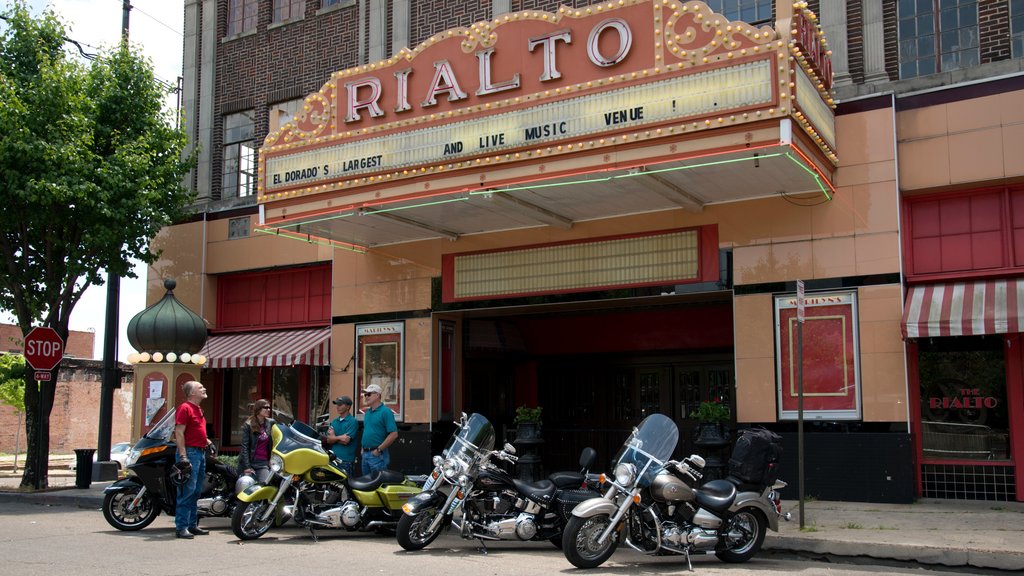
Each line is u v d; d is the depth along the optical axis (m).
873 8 13.75
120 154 17.12
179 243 20.50
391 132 13.68
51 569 8.65
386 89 13.85
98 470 18.84
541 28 12.47
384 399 16.73
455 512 9.86
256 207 19.56
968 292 12.31
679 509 9.16
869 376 12.62
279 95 19.73
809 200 13.24
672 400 17.59
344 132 14.20
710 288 13.81
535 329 18.70
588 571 8.80
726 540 9.28
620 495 9.20
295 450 10.80
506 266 15.66
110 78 17.77
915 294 12.66
